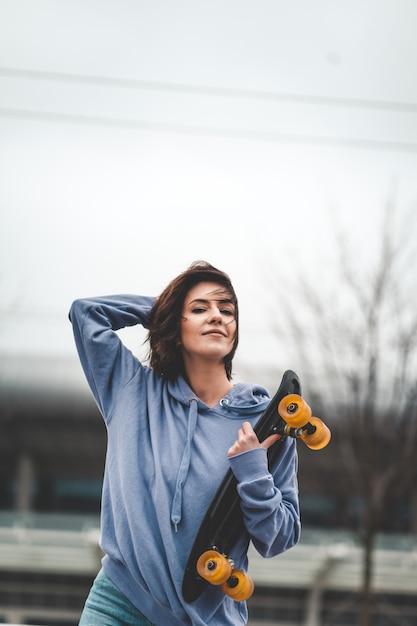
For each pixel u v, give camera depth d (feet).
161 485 6.84
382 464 29.68
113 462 7.20
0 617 37.29
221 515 6.71
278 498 6.70
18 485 53.16
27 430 51.44
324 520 46.03
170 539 6.72
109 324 7.67
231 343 7.41
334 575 36.32
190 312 7.30
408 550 37.14
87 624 6.95
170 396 7.37
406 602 37.37
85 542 37.70
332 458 29.94
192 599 6.64
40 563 37.78
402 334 28.25
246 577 6.62
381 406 28.78
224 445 7.06
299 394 7.05
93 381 7.55
